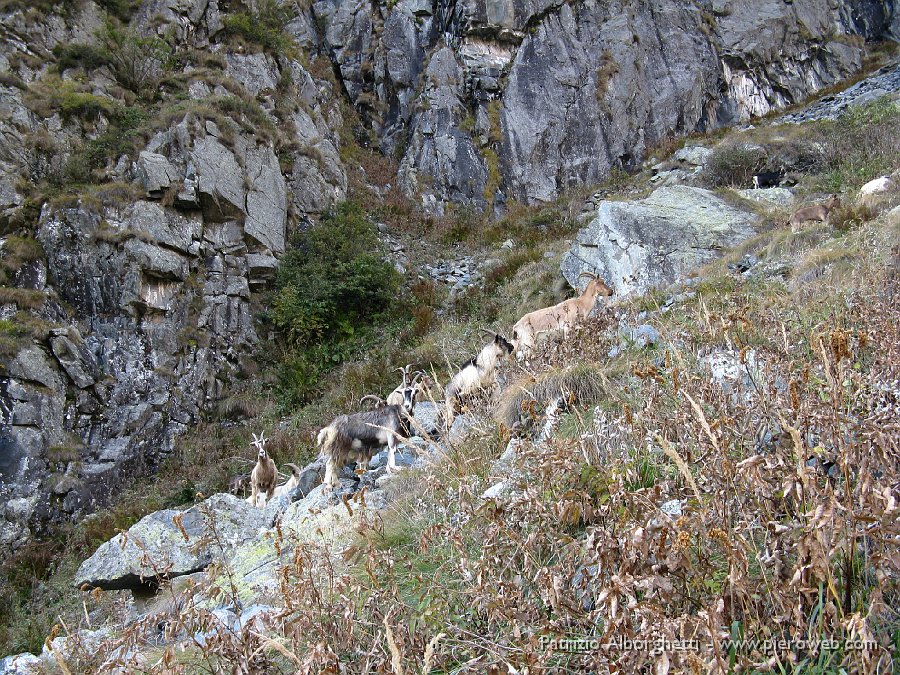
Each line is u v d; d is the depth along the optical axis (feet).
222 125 52.34
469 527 10.92
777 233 33.27
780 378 11.18
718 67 81.46
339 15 85.35
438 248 63.16
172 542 20.29
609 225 38.06
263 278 50.67
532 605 8.05
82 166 46.73
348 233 55.83
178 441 40.81
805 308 18.48
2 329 37.93
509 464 13.52
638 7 82.38
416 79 79.87
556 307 27.61
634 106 76.38
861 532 6.56
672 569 6.86
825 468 8.97
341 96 81.35
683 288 29.12
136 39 56.90
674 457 7.61
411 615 9.36
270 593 13.00
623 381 16.94
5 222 42.60
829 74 85.56
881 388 9.39
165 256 44.78
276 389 45.09
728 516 7.68
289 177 59.26
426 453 16.55
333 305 49.08
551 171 72.49
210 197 48.21
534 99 75.05
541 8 79.05
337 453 22.68
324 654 7.94
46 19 55.57
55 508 35.12
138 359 42.19
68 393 38.91
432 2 83.71
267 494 26.94
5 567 30.83
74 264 42.63
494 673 7.16
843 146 51.03
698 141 71.82
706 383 11.24
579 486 9.81
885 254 21.45
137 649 10.86
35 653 23.31
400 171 73.31
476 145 73.67
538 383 18.80
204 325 45.98
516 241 60.29
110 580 19.72
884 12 91.61
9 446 35.22
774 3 87.15
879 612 6.39
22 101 48.49
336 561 14.06
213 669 9.84
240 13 69.15
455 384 23.99
